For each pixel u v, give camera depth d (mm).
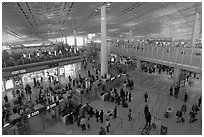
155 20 29219
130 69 26922
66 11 20906
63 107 12664
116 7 19844
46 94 14742
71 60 21484
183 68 17188
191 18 27109
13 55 17984
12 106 14375
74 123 11438
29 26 31844
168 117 11930
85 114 12570
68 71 23875
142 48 23125
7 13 18016
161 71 26219
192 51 16359
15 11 17953
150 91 17484
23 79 20109
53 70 22812
